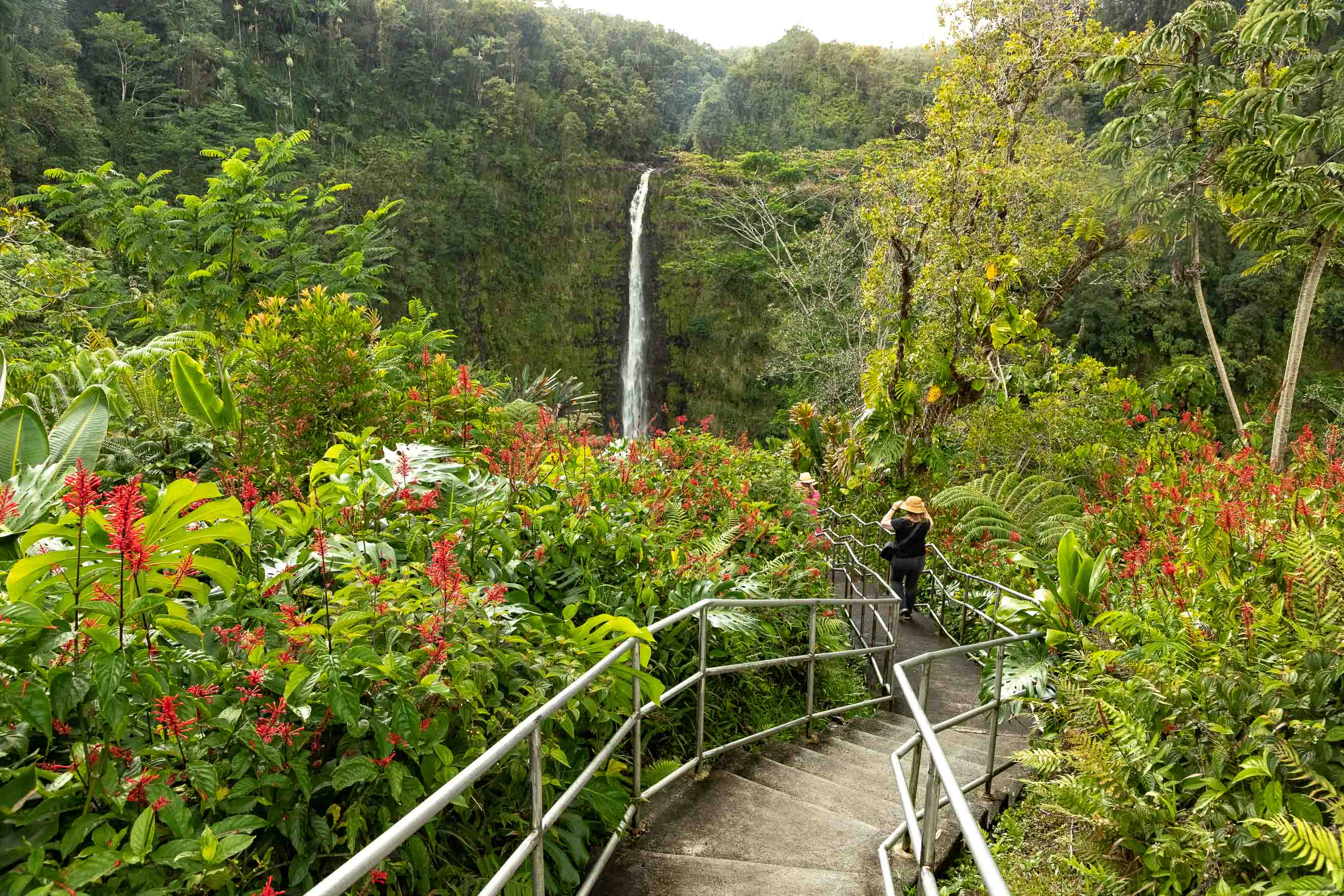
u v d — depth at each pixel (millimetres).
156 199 7488
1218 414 35781
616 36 80188
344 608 2555
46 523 2285
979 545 10453
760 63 65125
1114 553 6688
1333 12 11297
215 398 4586
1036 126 15148
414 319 7254
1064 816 3643
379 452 4414
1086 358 16344
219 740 2037
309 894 1237
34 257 10125
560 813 2547
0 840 1532
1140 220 14977
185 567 2205
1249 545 5051
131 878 1704
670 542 5066
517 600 3543
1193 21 12906
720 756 4309
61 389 5188
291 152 7762
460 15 64625
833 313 28391
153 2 51750
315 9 60438
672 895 2840
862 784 4176
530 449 4676
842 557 10156
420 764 2389
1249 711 3186
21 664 1822
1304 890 2406
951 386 13836
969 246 13391
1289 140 11461
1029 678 4754
